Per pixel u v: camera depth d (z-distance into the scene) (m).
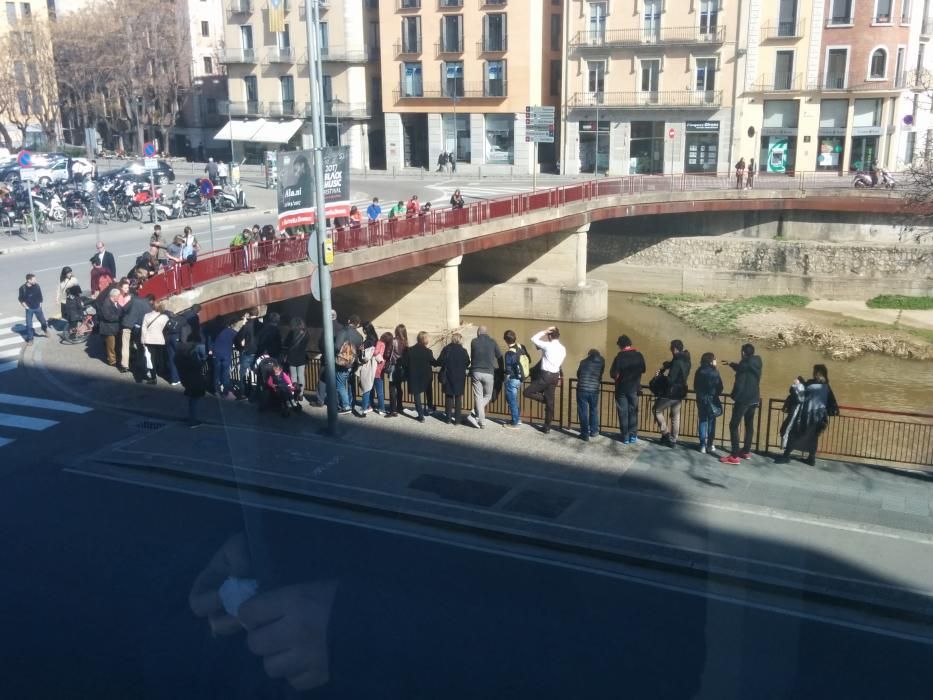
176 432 14.04
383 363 15.02
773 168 54.81
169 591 8.39
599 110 57.44
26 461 12.94
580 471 12.45
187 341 15.84
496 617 7.91
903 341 32.84
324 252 13.62
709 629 6.21
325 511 10.96
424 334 14.73
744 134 54.69
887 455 14.24
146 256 22.78
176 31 71.12
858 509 11.03
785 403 13.20
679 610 8.23
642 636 7.57
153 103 71.81
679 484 11.94
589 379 13.78
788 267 41.59
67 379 17.09
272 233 25.72
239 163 68.50
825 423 12.87
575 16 56.78
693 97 55.19
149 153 37.25
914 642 7.79
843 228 41.94
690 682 6.62
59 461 12.91
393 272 28.80
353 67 63.97
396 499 11.27
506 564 9.45
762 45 53.25
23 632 7.63
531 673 6.76
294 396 14.80
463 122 61.69
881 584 8.83
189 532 10.14
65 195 39.16
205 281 20.45
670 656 7.13
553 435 14.22
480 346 14.55
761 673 5.45
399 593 8.35
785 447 13.09
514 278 38.75
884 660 7.40
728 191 41.69
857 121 52.84
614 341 35.03
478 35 59.53
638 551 9.66
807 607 8.45
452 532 10.47
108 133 77.06
